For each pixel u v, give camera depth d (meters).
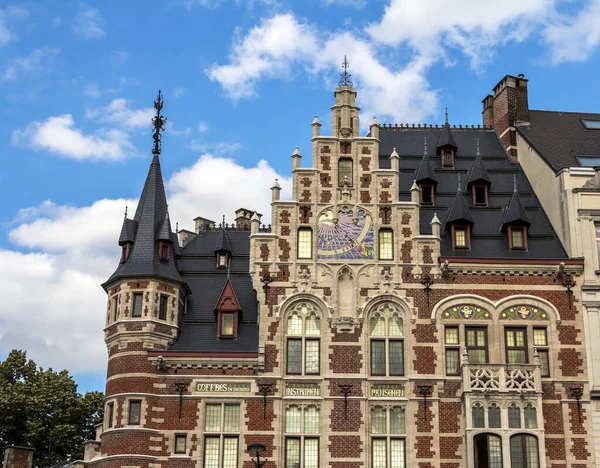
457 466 40.91
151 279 43.62
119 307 43.47
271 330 42.88
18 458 46.72
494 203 47.84
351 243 44.09
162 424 41.62
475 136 53.47
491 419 40.56
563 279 43.69
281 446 41.28
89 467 41.94
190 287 46.38
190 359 42.47
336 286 43.41
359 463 40.94
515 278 43.78
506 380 41.06
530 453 40.12
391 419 41.81
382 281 43.50
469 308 43.31
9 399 58.84
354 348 42.62
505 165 50.88
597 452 41.12
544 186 47.47
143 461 40.81
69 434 59.53
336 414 41.62
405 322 43.12
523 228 45.38
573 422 41.50
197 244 48.75
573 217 44.56
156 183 47.31
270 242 44.03
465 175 49.50
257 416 41.66
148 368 42.31
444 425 41.50
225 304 44.22
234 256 48.09
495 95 54.62
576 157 47.88
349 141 45.69
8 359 62.50
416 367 42.34
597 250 44.19
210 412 41.97
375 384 42.25
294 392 42.12
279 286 43.44
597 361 42.47
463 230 45.38
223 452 41.28
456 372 42.44
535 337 43.06
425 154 48.50
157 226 45.62
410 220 44.47
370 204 44.69
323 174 45.12
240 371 42.34
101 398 61.88
